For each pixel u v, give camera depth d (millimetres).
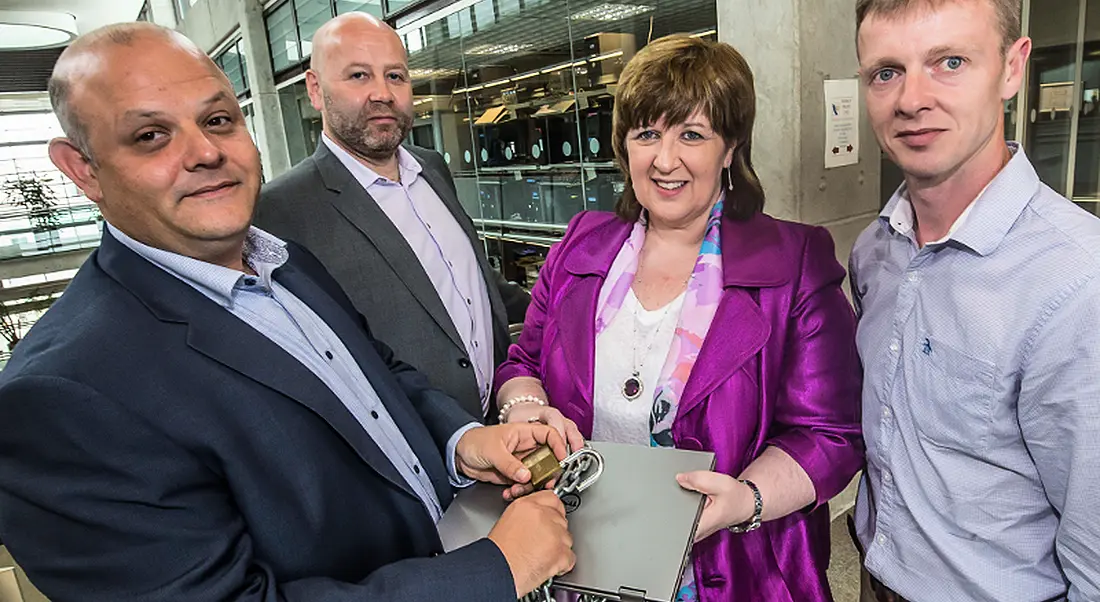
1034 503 768
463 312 1761
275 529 742
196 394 711
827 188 1968
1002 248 725
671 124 950
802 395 937
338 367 940
